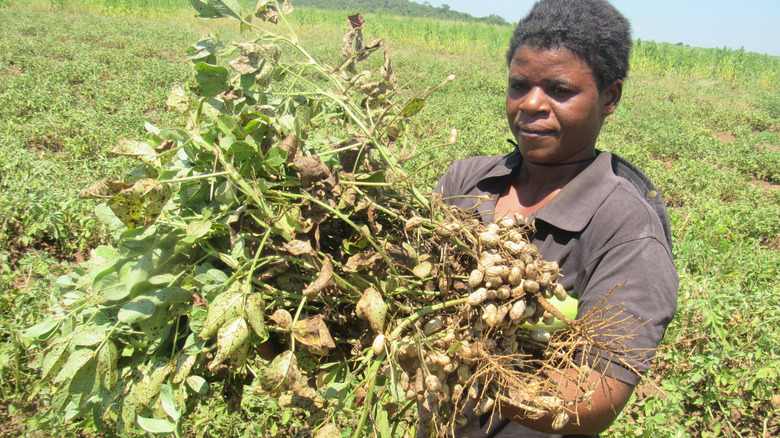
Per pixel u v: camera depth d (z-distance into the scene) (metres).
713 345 3.85
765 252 5.74
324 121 1.98
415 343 1.40
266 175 1.60
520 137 1.69
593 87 1.59
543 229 1.68
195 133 1.58
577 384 1.33
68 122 9.17
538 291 1.37
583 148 1.68
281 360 1.33
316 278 1.53
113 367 1.38
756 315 4.15
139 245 1.44
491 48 29.92
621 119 15.05
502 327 1.39
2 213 5.62
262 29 1.81
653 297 1.45
